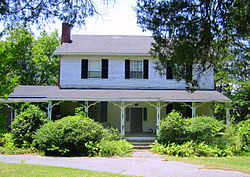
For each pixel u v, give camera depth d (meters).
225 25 8.09
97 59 19.45
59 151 12.73
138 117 20.36
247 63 12.52
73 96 16.70
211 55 9.68
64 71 19.23
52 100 16.75
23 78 33.03
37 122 14.70
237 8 7.31
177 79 9.39
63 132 13.06
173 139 14.94
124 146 14.18
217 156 13.46
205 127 14.57
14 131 14.13
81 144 13.20
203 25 8.51
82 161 11.26
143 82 19.39
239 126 16.27
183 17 8.23
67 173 8.55
